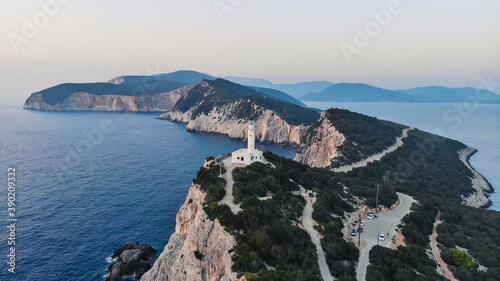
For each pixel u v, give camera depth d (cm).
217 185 6756
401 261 5047
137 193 11200
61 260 7094
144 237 8219
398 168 12756
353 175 10806
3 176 12638
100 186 11850
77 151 17975
